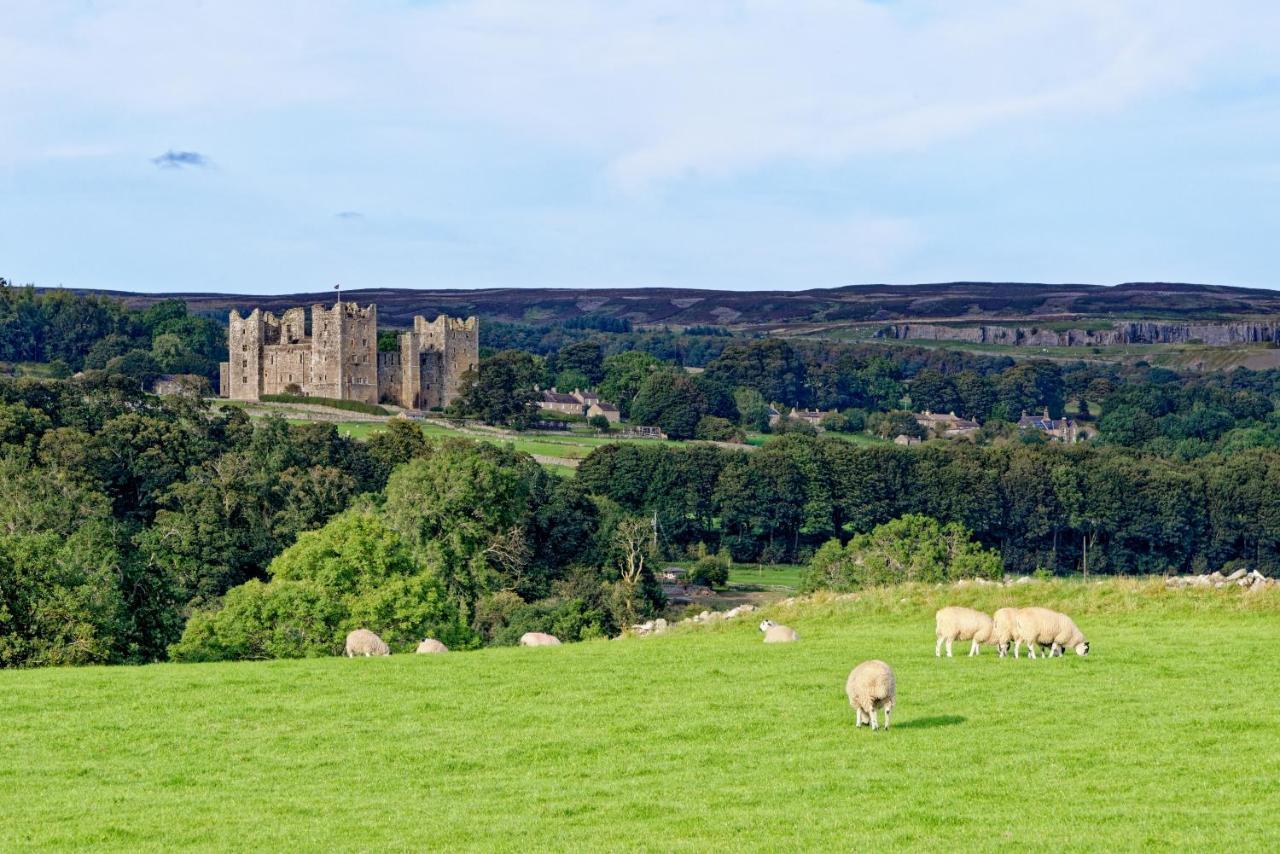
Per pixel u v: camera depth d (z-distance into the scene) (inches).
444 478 6948.8
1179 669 2380.7
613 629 6658.5
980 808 1658.5
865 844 1540.4
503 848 1557.6
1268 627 2810.0
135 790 1835.6
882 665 2022.6
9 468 7524.6
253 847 1589.6
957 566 6894.7
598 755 1948.8
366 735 2082.9
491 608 6574.8
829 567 7130.9
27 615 3469.5
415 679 2463.1
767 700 2230.6
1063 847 1512.1
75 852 1589.6
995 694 2219.5
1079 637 2512.3
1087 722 2038.6
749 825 1616.6
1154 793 1701.5
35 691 2391.7
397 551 4559.5
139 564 4510.3
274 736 2084.2
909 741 1961.1
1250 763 1812.3
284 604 3924.7
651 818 1658.5
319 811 1727.4
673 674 2456.9
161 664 2721.5
